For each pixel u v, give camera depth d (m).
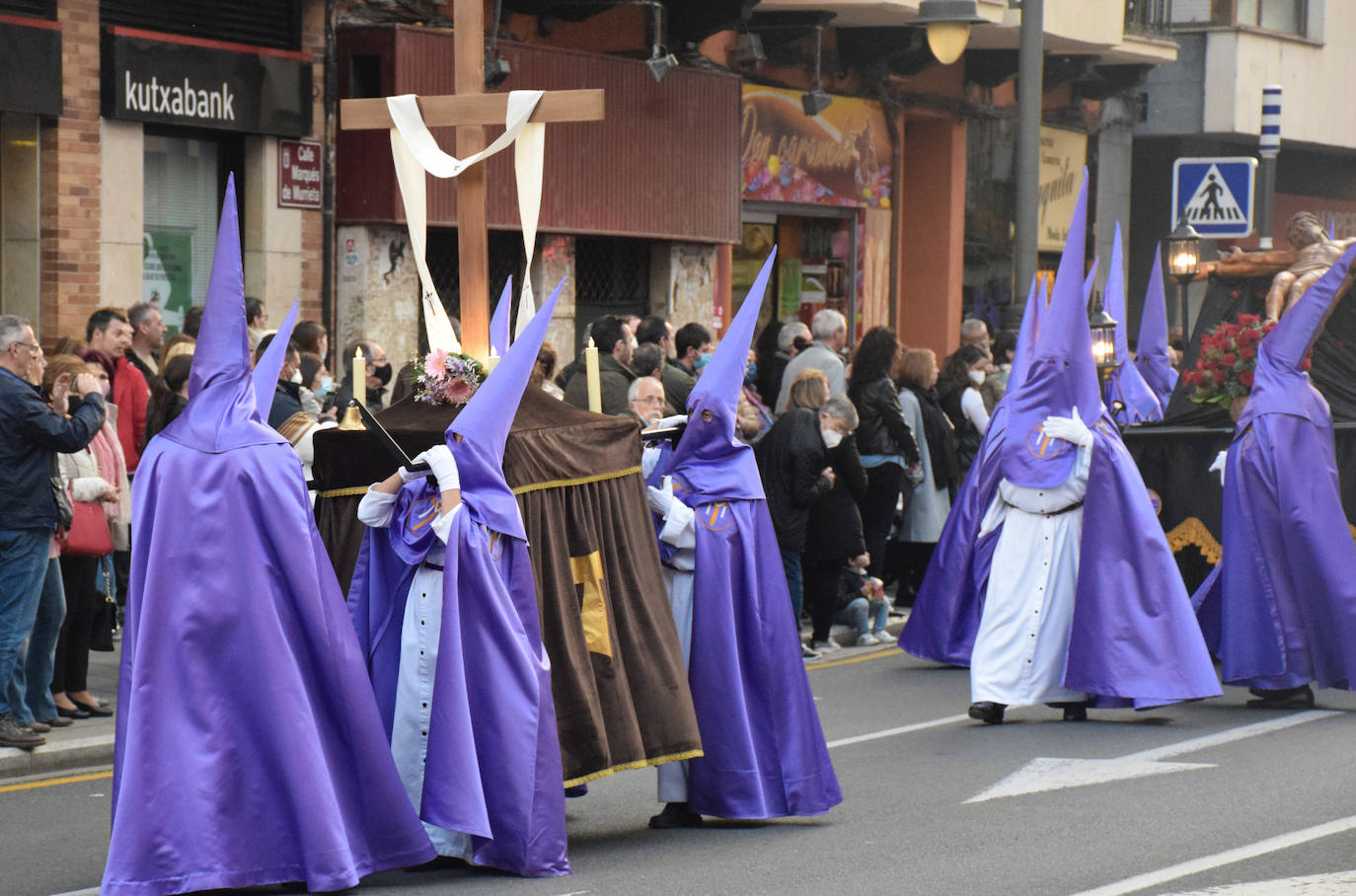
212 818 13.29
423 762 14.53
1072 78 50.56
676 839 15.91
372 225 32.81
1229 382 25.58
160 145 30.39
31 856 15.37
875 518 28.52
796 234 44.09
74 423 18.81
